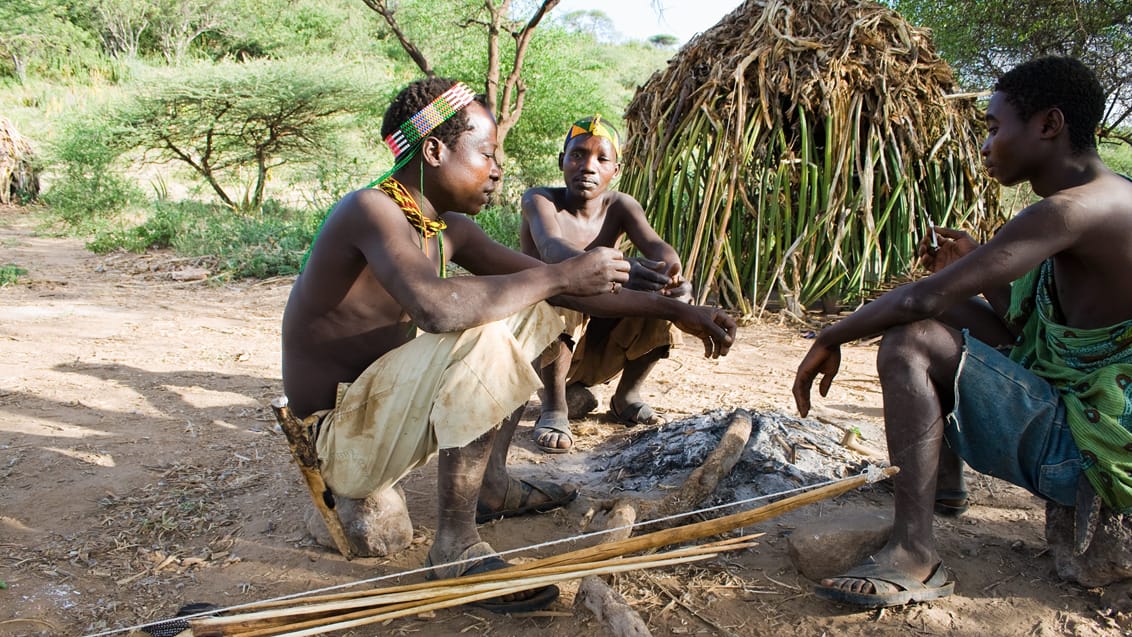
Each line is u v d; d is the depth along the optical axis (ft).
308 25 102.63
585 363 12.82
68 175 45.01
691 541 9.11
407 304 7.56
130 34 103.55
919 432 7.70
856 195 21.17
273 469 11.17
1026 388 7.68
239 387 15.05
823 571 8.26
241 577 8.47
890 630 7.48
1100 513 7.69
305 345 8.43
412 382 7.87
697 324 9.87
